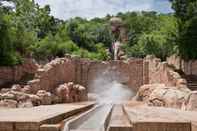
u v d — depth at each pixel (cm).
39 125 1031
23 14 6103
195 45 4294
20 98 3047
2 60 4119
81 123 1698
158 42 7300
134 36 9750
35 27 7044
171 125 973
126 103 3784
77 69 5206
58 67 4491
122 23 7669
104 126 1348
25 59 4525
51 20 8969
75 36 9112
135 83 5447
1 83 4069
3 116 1291
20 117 1221
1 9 4219
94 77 5409
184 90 3145
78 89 4294
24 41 4872
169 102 2908
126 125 1026
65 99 4016
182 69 4866
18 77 4344
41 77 3953
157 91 3278
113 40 7681
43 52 6681
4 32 4109
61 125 1168
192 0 4362
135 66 5472
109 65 5481
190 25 4253
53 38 7438
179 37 4391
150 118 1167
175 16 4462
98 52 8694
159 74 4503
